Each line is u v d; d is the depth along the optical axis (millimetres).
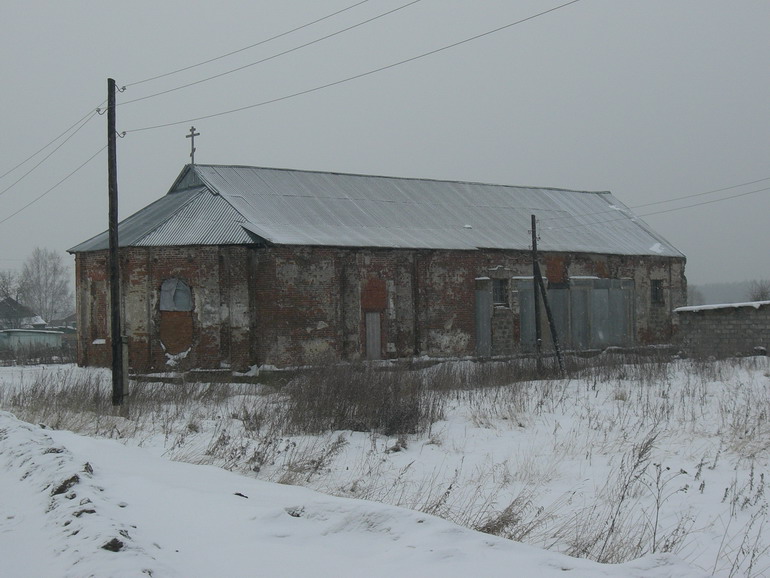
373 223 33500
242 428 17484
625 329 39750
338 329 29828
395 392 19703
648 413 18812
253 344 28609
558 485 12516
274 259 28656
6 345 58625
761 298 85812
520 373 29141
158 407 20391
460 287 33656
